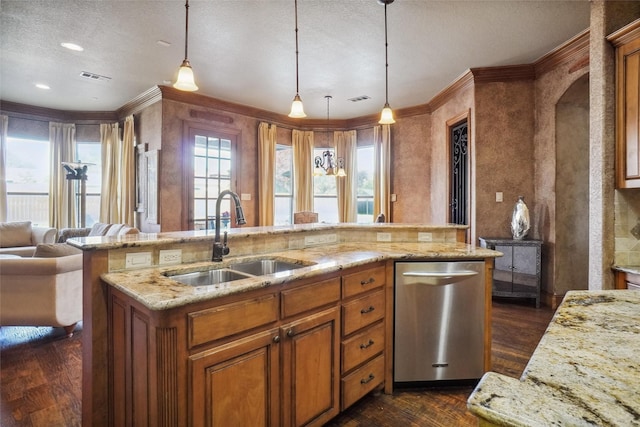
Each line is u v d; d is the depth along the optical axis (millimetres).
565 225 3836
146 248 1828
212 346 1365
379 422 1963
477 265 2293
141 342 1381
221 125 5598
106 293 1662
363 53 3764
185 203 5168
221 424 1383
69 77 4516
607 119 2367
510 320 3531
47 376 2432
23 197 5914
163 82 4688
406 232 2936
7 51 3752
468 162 4434
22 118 5797
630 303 1177
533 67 4039
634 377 661
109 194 5988
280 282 1574
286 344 1628
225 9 2891
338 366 1913
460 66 4121
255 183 6113
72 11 2957
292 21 3084
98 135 6246
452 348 2293
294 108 2822
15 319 3010
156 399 1273
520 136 4152
